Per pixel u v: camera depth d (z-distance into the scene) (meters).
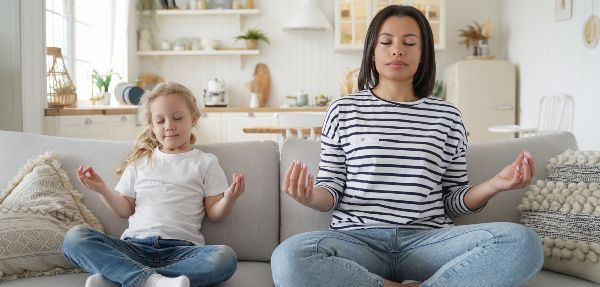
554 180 1.80
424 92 1.89
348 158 1.79
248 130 4.07
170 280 1.49
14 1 3.26
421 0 6.30
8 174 1.96
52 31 4.97
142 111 1.96
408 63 1.80
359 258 1.56
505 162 1.93
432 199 1.74
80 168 1.74
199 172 1.87
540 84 5.54
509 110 6.07
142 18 6.48
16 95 3.30
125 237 1.79
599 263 1.55
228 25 6.66
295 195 1.57
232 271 1.61
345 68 6.70
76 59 5.51
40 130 3.49
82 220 1.87
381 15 1.85
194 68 6.73
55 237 1.72
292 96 6.70
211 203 1.85
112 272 1.54
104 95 5.29
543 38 5.46
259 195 1.89
